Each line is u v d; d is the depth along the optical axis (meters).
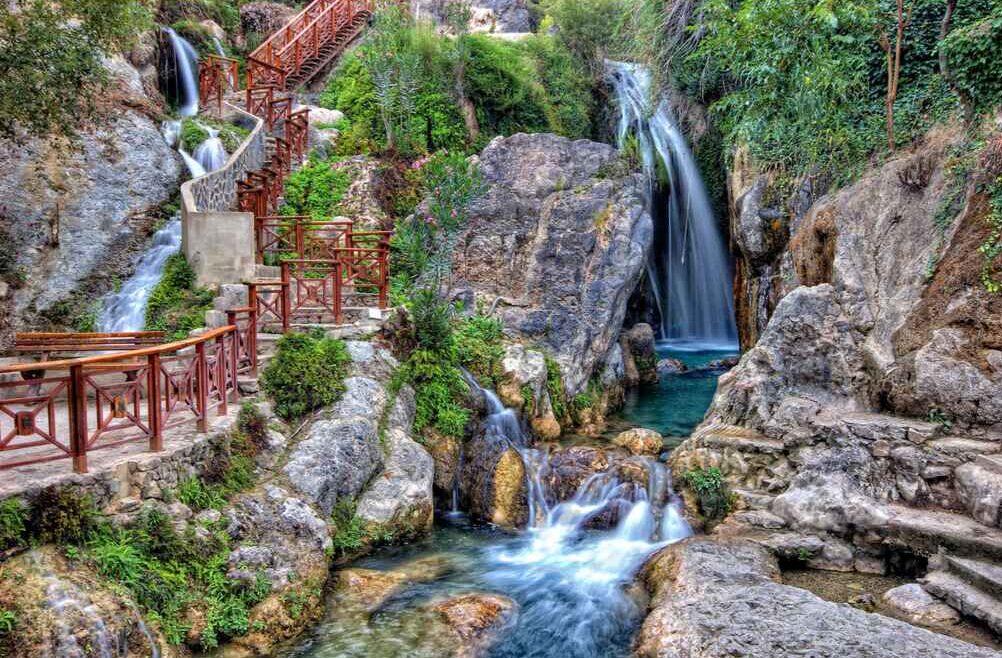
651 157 18.39
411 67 16.38
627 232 12.99
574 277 12.80
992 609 5.60
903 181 9.59
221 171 13.13
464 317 12.30
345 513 7.61
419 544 8.10
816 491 7.61
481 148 16.70
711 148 18.56
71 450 5.45
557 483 9.14
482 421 10.05
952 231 8.62
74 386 5.43
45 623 4.58
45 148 12.50
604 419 12.38
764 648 5.13
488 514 8.91
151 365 6.12
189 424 7.14
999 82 8.75
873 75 11.08
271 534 6.60
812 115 10.97
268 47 20.92
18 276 11.57
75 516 5.25
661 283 19.44
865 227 9.72
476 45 17.55
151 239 13.26
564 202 13.20
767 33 10.62
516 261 13.20
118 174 13.45
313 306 10.39
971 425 7.49
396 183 15.38
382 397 8.91
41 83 9.04
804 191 11.84
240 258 11.18
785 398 8.98
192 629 5.52
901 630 5.35
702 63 16.91
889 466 7.52
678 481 8.72
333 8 22.38
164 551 5.73
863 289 9.20
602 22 19.64
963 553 6.37
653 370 15.17
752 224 12.81
